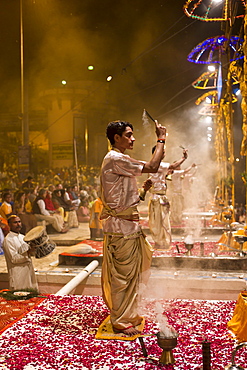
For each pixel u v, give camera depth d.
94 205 10.49
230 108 12.98
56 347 4.05
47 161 43.44
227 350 3.92
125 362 3.69
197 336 4.31
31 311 5.18
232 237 8.67
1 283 7.01
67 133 37.59
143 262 4.47
